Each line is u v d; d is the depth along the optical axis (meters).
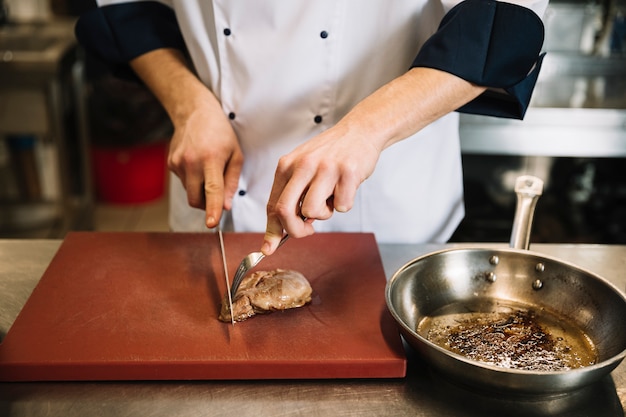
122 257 1.07
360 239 1.15
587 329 0.90
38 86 2.27
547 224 2.12
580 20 2.03
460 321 0.92
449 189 1.30
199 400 0.81
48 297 0.96
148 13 1.26
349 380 0.85
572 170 2.03
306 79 1.14
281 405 0.80
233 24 1.13
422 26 1.14
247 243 1.13
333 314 0.93
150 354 0.84
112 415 0.78
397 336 0.89
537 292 0.95
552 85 2.01
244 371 0.83
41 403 0.80
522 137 1.87
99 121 2.85
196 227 1.34
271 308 0.92
